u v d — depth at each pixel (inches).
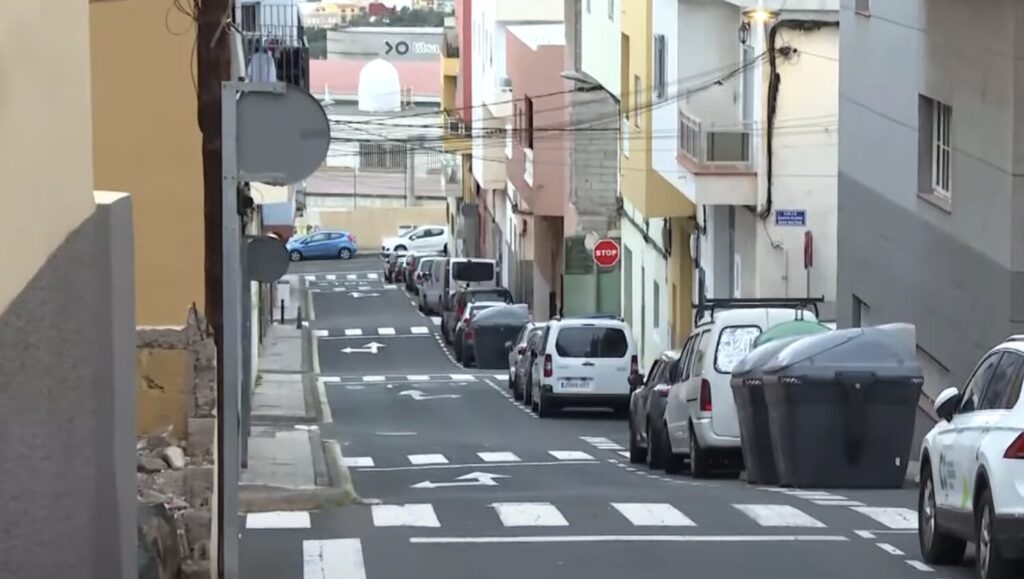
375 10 6692.9
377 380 1806.1
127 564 271.7
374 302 2915.8
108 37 531.5
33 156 212.7
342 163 4414.4
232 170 384.8
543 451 1045.2
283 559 523.5
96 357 241.9
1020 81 774.5
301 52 1129.4
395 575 490.9
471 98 3265.3
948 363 880.9
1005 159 785.6
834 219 1226.6
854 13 1085.1
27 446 208.8
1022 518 418.9
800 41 1217.4
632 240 1884.8
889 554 524.1
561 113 2156.7
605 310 2066.9
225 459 405.7
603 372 1342.3
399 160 4360.2
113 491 254.4
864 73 1061.8
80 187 237.9
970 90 842.2
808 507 650.8
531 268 2519.7
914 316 949.8
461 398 1578.5
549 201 2160.4
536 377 1392.7
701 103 1352.1
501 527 599.2
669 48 1398.9
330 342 2309.3
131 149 530.0
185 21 531.5
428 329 2482.8
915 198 946.1
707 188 1243.2
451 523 612.1
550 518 622.8
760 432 765.3
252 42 1072.2
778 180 1227.9
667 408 879.7
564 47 2164.1
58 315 222.7
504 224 2869.1
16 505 205.2
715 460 834.8
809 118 1222.3
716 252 1392.7
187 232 530.9
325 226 4084.6
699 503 671.1
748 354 789.2
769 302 957.8
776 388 733.3
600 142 2033.7
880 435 727.1
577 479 832.3
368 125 3838.6
